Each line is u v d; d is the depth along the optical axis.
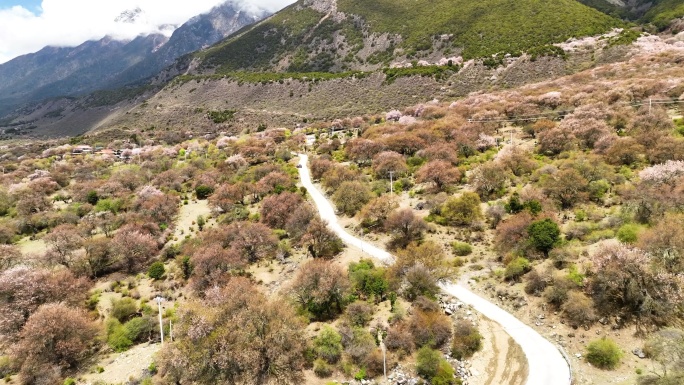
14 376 30.48
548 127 60.91
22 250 55.41
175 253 50.69
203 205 66.81
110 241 49.69
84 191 74.00
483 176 48.34
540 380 23.69
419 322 28.95
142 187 74.44
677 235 27.00
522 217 37.12
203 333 28.73
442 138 67.31
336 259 41.94
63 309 33.28
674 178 36.72
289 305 32.44
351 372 26.95
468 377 25.42
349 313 31.27
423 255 35.69
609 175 42.72
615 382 22.41
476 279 34.03
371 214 47.12
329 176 62.88
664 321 24.69
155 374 28.55
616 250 27.36
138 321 34.78
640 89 63.94
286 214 52.34
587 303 27.25
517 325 28.56
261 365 27.22
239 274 42.06
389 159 61.38
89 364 31.42
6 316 35.31
